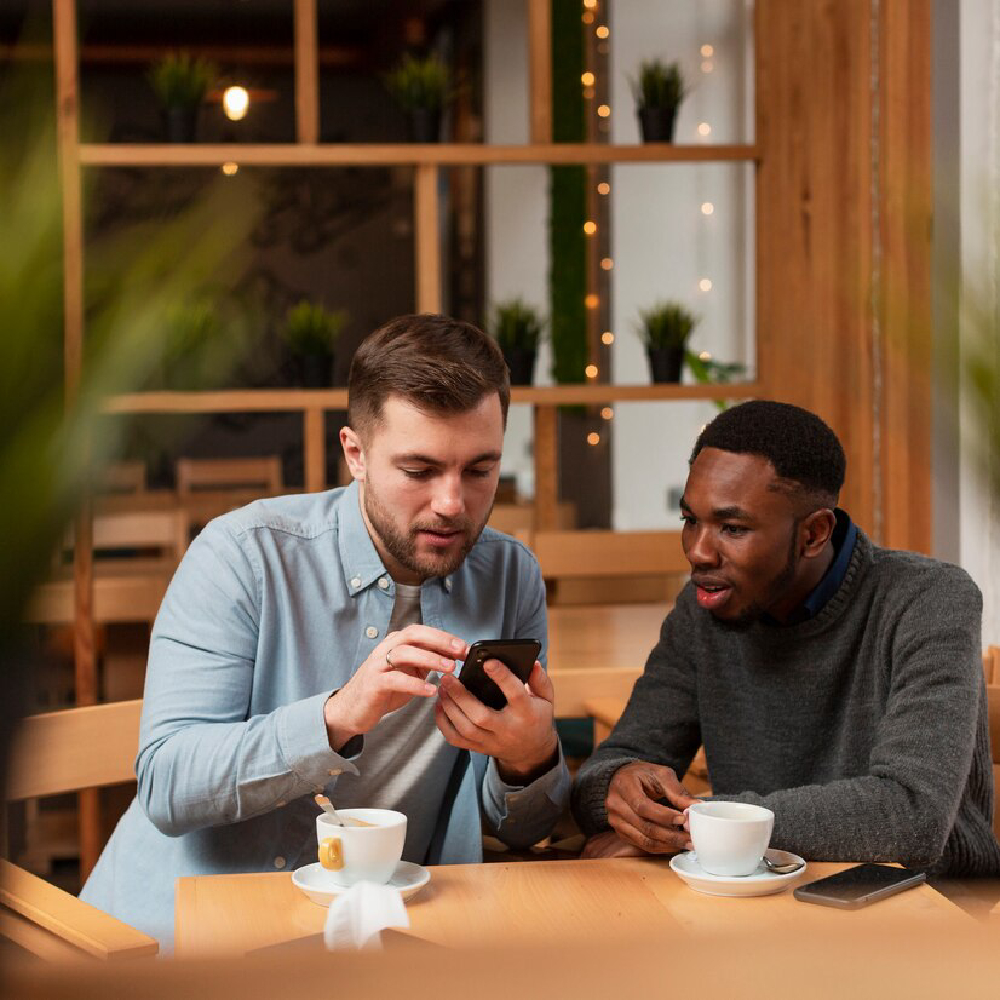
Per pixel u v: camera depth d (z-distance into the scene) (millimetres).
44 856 3270
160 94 3590
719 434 1430
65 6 2611
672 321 3857
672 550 3533
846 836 1243
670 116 3803
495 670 1251
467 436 1326
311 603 1451
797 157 3678
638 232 5598
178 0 6500
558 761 1406
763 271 3920
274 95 6629
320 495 1538
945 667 1375
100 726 1542
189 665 1397
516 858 1562
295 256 6711
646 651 2621
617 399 3777
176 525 4062
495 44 5918
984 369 137
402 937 773
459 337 1349
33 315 121
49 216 123
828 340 3494
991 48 2809
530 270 5887
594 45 5301
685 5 5379
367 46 6617
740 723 1541
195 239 144
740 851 1133
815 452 1406
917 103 3012
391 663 1230
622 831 1285
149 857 1437
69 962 116
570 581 4000
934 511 2852
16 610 118
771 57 3830
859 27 3295
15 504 118
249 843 1404
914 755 1311
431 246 3676
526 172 5867
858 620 1462
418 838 1483
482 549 1559
